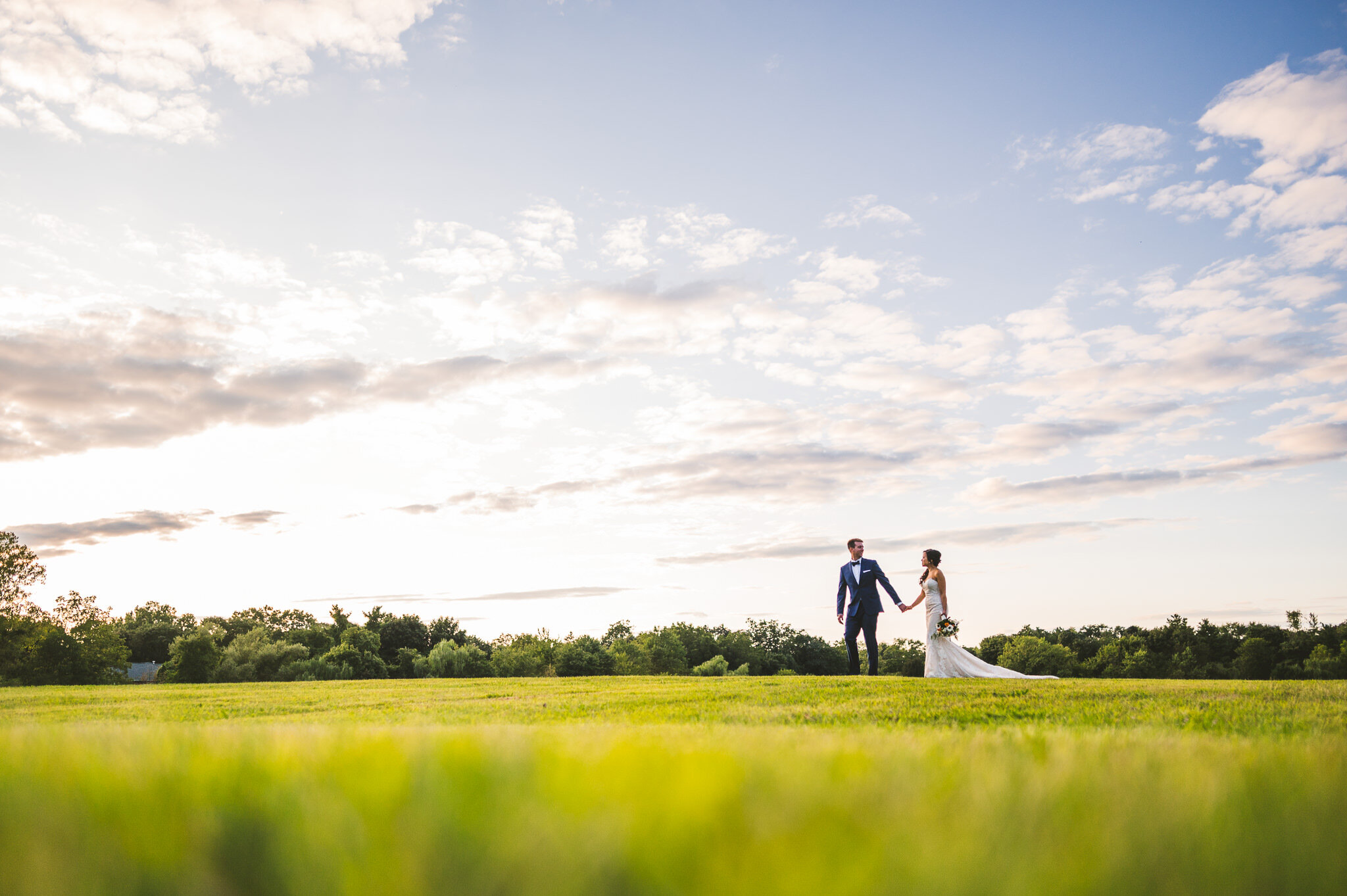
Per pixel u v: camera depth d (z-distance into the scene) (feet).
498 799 4.60
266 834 3.94
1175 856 3.51
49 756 6.69
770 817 4.03
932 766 6.57
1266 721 21.24
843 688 39.14
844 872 3.01
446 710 33.91
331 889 3.20
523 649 339.57
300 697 45.34
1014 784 5.21
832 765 6.52
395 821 4.09
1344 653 321.11
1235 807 4.42
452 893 3.08
